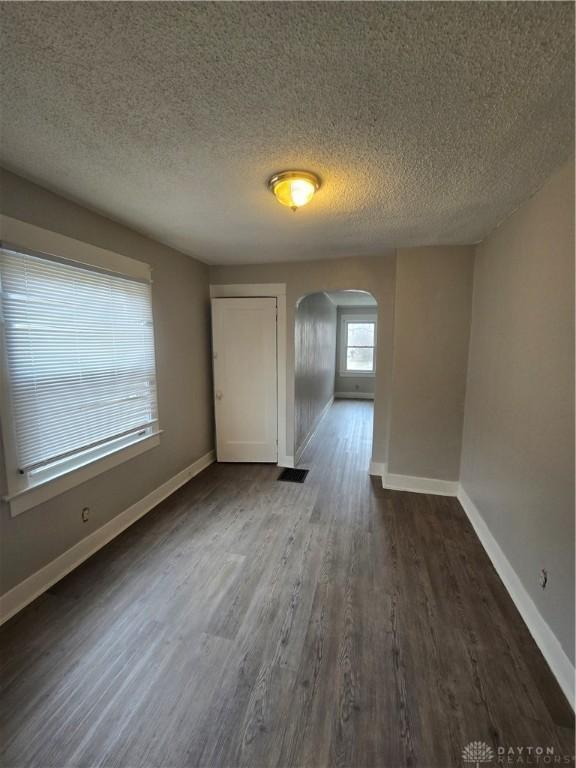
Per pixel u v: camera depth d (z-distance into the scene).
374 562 2.33
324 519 2.89
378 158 1.63
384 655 1.64
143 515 2.93
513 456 2.07
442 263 3.09
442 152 1.57
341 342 8.41
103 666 1.58
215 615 1.88
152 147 1.56
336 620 1.84
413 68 1.09
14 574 1.88
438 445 3.31
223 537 2.62
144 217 2.41
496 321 2.44
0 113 1.32
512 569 2.04
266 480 3.69
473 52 1.03
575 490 1.46
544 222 1.78
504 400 2.24
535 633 1.73
